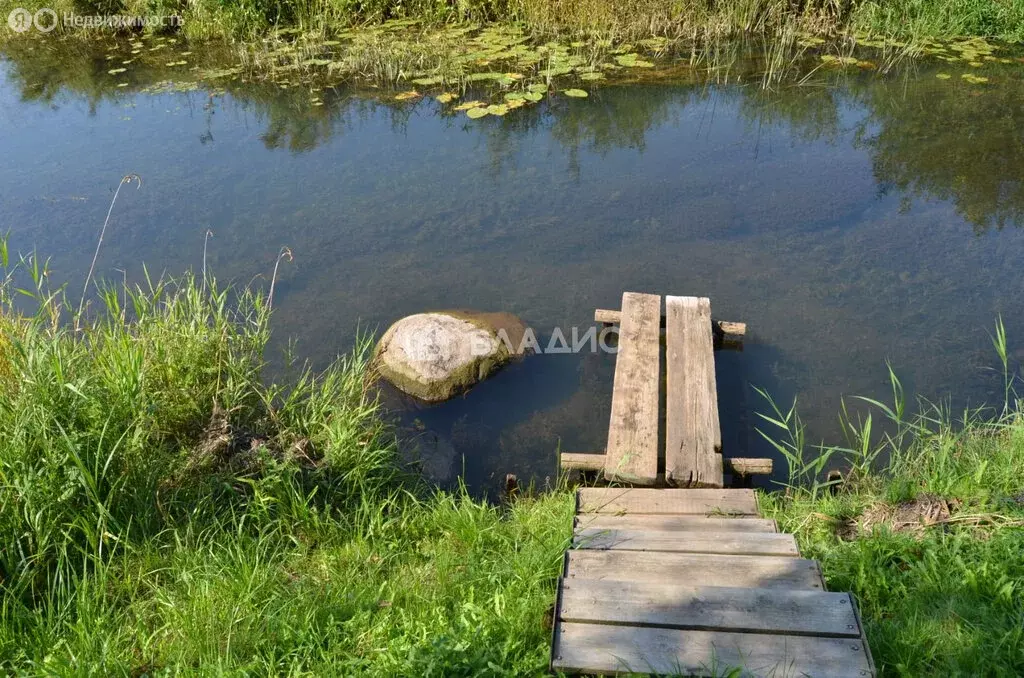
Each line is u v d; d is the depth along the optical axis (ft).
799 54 34.30
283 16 38.88
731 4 36.32
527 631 9.02
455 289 19.42
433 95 31.19
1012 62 32.94
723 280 19.47
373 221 22.41
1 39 39.50
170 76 34.42
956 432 14.46
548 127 28.40
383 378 16.69
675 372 15.88
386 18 39.52
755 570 9.47
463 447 15.19
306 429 14.23
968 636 8.40
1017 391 15.64
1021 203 22.36
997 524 10.50
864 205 22.56
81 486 11.16
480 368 16.66
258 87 32.68
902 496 11.93
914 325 17.70
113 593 10.41
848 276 19.44
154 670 8.92
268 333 16.42
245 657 9.00
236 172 25.50
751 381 16.39
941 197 22.85
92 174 25.41
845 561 10.16
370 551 11.64
